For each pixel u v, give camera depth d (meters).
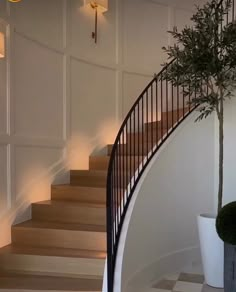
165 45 5.86
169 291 3.42
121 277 2.98
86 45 5.05
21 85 4.05
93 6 5.12
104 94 5.30
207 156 4.30
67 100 4.75
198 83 3.54
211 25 3.34
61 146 4.67
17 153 3.99
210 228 3.51
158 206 3.82
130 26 5.62
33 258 3.38
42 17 4.39
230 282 3.13
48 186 4.46
